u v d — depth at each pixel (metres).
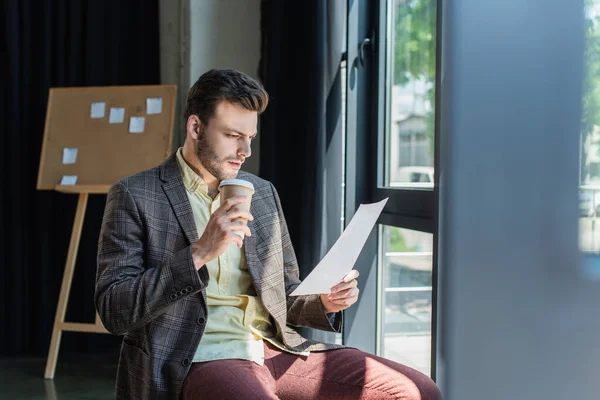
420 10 2.29
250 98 1.51
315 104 2.56
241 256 1.65
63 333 3.82
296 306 1.73
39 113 3.72
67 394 3.10
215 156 1.53
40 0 3.69
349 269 1.41
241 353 1.54
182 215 1.55
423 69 2.27
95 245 3.78
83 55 3.74
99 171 3.33
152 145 3.28
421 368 2.30
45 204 3.72
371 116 2.68
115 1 3.74
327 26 2.59
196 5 3.40
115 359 3.71
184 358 1.46
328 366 1.62
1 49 3.69
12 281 3.72
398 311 2.51
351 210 2.70
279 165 2.83
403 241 2.44
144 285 1.39
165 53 3.77
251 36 3.46
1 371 3.46
